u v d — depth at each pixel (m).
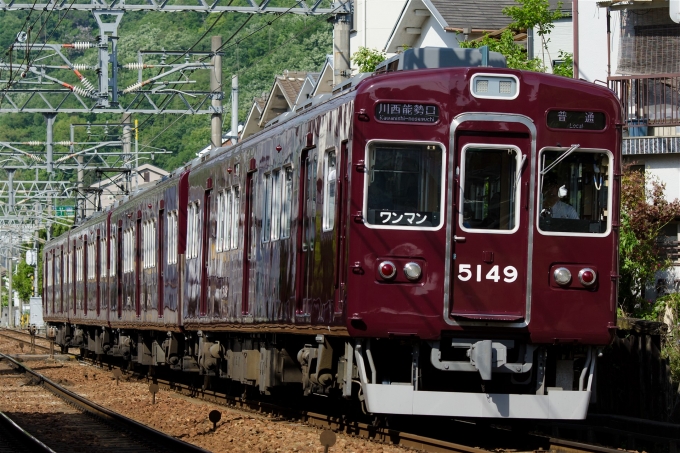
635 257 38.19
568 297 23.59
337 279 24.25
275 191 30.55
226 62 128.62
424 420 29.58
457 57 25.17
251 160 33.41
